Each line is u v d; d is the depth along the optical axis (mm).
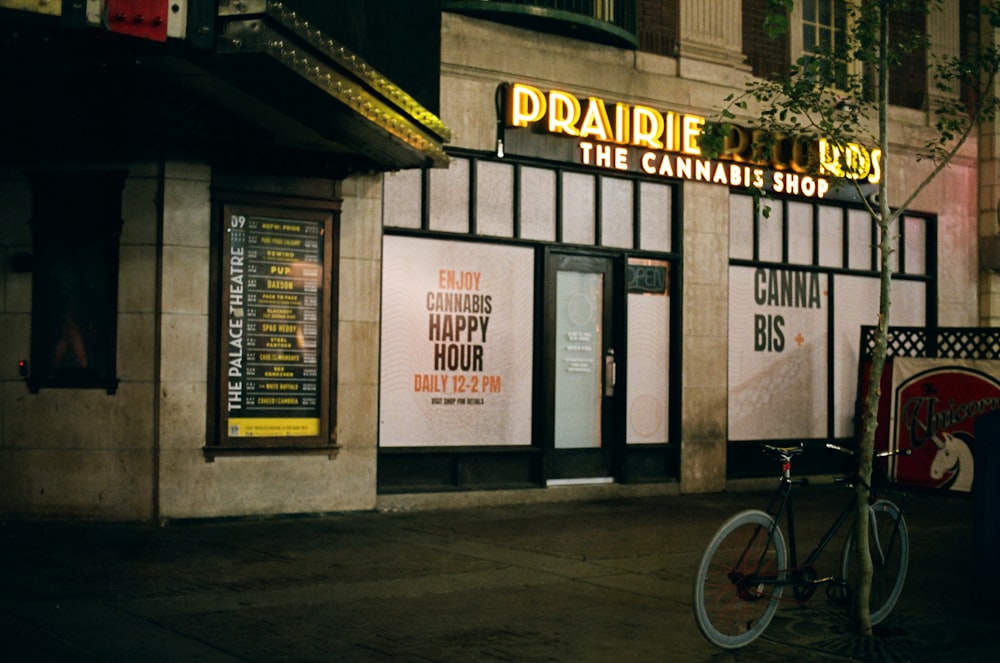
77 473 10555
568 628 6930
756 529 6672
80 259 10664
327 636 6562
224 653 6105
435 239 12422
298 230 11289
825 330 15867
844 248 16094
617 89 13672
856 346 16203
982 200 17547
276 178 11141
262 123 10195
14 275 10641
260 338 11070
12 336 10641
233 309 10930
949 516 12828
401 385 12164
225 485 10844
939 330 12414
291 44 8453
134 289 10586
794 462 15445
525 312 13086
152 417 10555
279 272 11172
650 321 14141
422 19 11031
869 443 7117
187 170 10672
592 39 13531
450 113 12422
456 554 9508
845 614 7449
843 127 8555
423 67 11070
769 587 6777
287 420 11219
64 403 10578
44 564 8602
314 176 11344
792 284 15500
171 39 8133
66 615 6891
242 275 10977
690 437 14250
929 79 16891
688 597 7945
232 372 10938
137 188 10594
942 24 17109
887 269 7387
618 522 11594
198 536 10031
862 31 8359
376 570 8695
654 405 14133
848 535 7309
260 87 9023
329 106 9289
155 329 10555
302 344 11312
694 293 14344
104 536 9922
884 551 7445
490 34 12734
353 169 11531
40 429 10586
